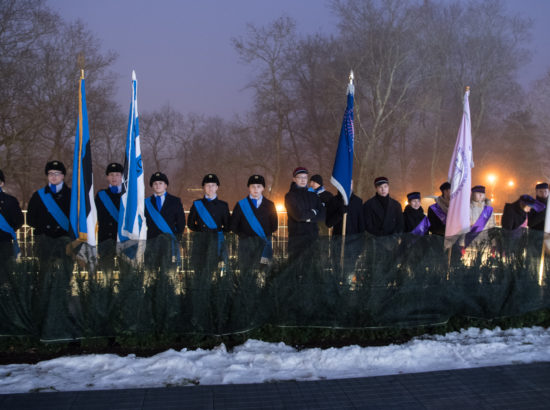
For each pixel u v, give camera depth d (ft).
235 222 22.63
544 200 27.66
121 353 18.02
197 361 16.97
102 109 112.88
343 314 19.66
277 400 14.10
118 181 23.31
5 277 17.72
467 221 24.14
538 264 21.84
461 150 24.48
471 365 17.19
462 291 20.88
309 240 19.49
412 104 129.18
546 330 21.44
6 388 14.65
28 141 96.43
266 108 136.05
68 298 17.97
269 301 19.31
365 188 120.57
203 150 155.43
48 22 92.38
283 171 148.56
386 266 19.93
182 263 18.71
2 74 88.99
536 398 14.42
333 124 135.95
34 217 22.04
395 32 118.42
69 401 13.75
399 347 18.57
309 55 138.41
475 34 133.18
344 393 14.64
